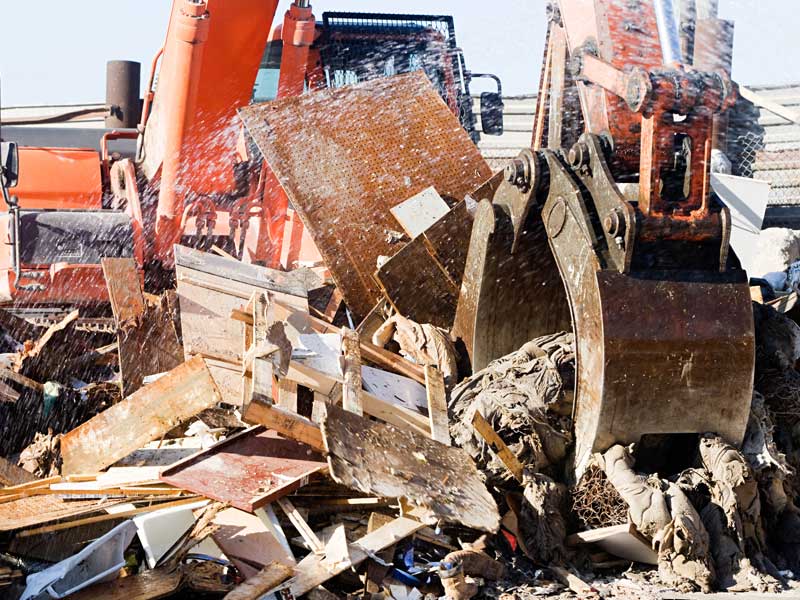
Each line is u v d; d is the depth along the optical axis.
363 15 9.85
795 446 5.36
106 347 6.97
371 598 4.29
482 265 5.83
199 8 7.75
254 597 4.02
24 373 6.63
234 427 5.36
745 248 10.91
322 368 5.50
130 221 8.11
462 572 4.35
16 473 5.15
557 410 5.25
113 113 10.66
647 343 4.83
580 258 5.02
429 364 5.93
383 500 4.81
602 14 5.46
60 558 4.48
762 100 12.76
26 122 10.58
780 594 4.47
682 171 4.98
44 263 7.82
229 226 8.80
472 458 5.05
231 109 8.36
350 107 7.59
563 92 7.70
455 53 10.07
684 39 6.42
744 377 4.93
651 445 5.12
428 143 7.68
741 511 4.77
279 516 4.68
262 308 5.61
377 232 7.32
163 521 4.36
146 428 5.02
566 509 4.97
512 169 5.46
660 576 4.68
